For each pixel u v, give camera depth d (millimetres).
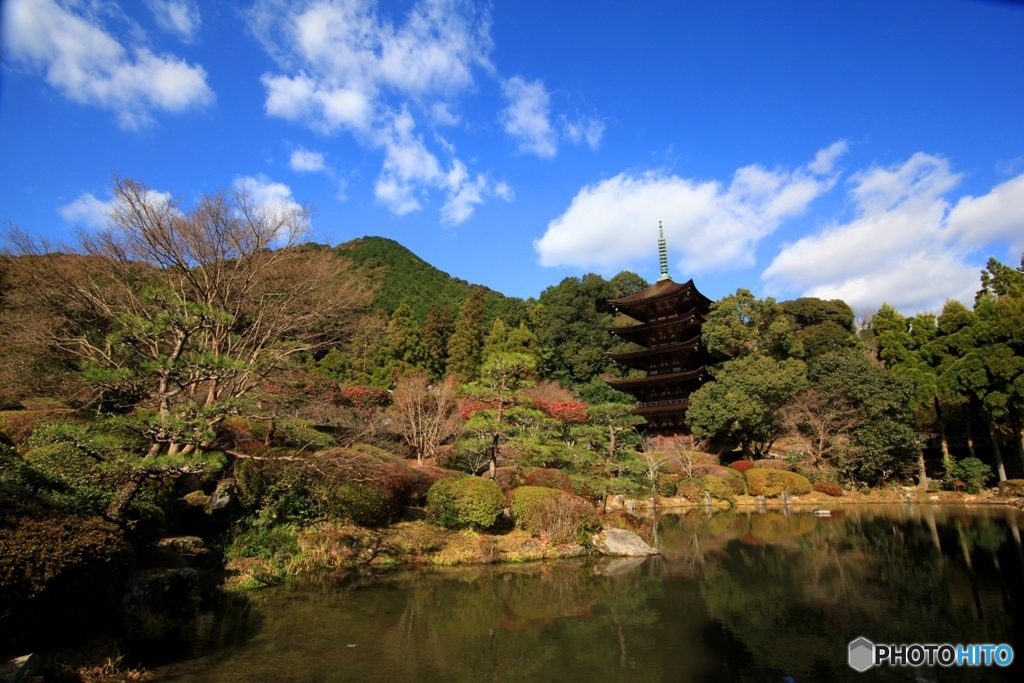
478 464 20828
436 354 46156
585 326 47344
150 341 11992
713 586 11969
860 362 31812
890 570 13023
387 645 8219
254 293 16844
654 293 43656
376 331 20828
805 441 33281
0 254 16156
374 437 20531
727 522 22797
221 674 6992
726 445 35500
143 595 8430
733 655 7859
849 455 30453
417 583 12266
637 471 23547
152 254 15484
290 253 17359
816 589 11531
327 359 38562
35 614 6188
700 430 33469
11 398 15273
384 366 39250
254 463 13422
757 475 30422
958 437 36281
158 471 8930
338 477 13773
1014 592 10758
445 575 13086
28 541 6289
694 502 28844
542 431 18781
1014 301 28422
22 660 5738
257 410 12008
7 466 8531
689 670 7312
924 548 15594
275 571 12359
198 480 13609
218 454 9281
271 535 13016
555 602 10758
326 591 11469
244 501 13062
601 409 24406
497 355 18406
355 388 29109
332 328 18844
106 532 7652
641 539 16297
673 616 9805
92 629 7230
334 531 13859
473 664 7484
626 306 43312
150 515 10445
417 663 7496
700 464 31422
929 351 31734
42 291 15859
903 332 34812
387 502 15688
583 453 19297
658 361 41719
